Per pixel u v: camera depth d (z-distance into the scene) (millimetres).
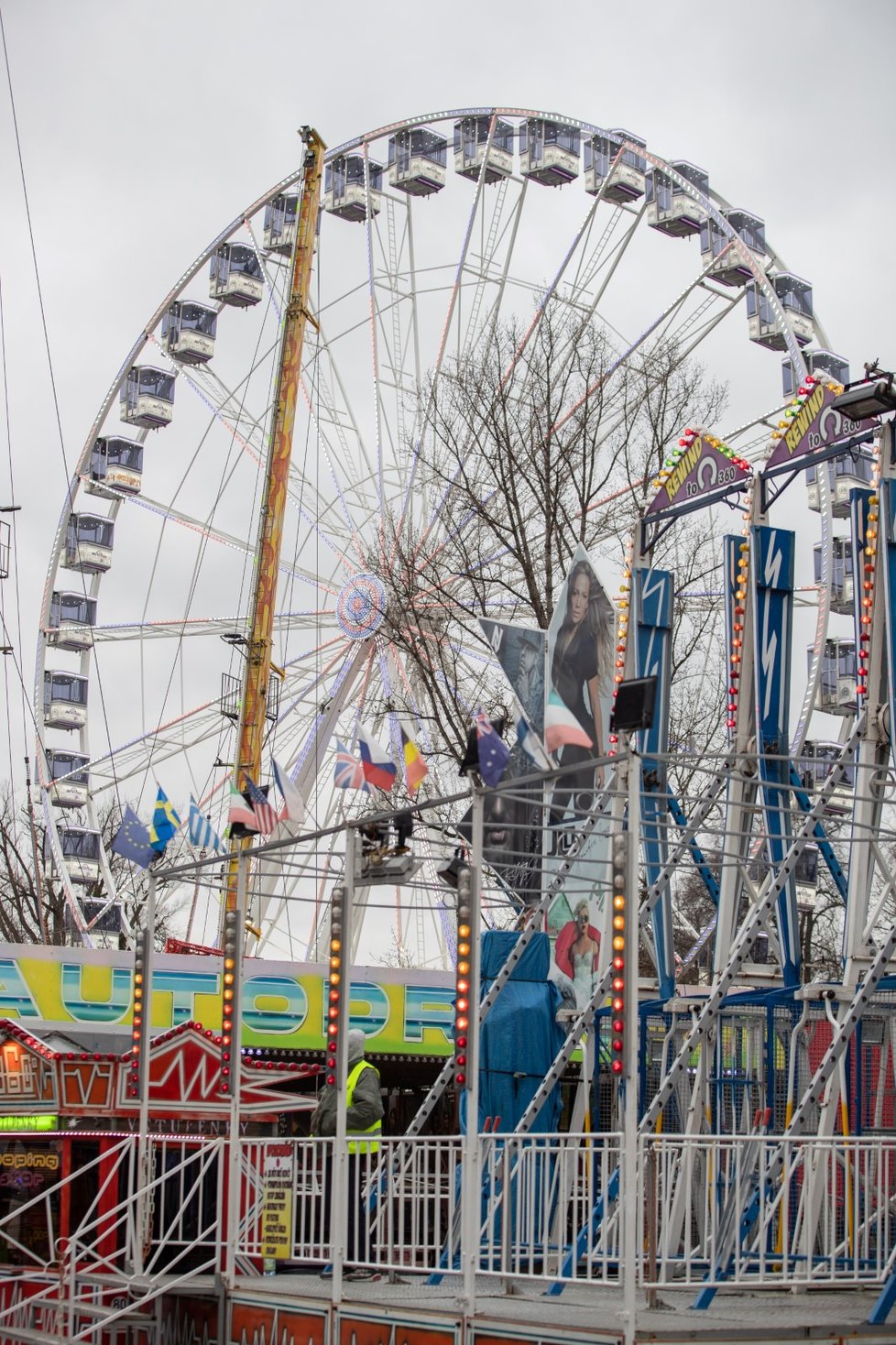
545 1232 12641
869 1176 12805
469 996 11742
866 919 16031
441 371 31641
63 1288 15617
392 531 32875
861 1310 12312
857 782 15727
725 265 36312
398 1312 12109
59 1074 17312
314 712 37500
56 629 44812
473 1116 11641
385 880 13359
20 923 46969
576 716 17031
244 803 15133
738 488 18109
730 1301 13180
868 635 15969
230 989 14750
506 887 16406
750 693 17422
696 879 37375
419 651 30812
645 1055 17391
